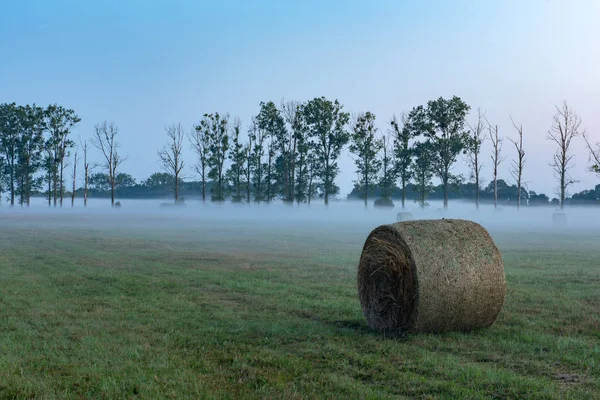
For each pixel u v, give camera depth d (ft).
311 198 262.47
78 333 31.09
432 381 22.88
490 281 31.50
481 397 21.15
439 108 231.91
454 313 30.86
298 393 21.44
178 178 265.13
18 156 293.84
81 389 22.15
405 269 30.91
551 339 29.68
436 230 31.89
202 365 25.30
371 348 28.17
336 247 88.84
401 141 241.96
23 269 58.85
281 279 52.37
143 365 25.14
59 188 304.91
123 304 39.70
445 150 228.84
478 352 27.40
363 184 248.73
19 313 36.45
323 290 46.21
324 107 248.93
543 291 45.14
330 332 31.50
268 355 26.84
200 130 262.67
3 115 288.71
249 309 38.32
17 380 23.00
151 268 60.18
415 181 242.17
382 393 21.54
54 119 285.84
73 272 56.70
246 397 21.13
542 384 22.54
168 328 32.48
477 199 223.92
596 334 31.40
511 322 34.37
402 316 31.14
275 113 260.62
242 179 265.34
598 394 21.56
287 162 258.98
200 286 48.34
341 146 251.39
